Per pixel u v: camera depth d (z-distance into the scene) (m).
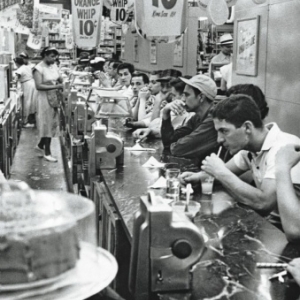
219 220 2.35
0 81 7.57
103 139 3.48
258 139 2.69
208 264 1.83
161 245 1.59
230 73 7.45
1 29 9.60
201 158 3.83
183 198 2.73
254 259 1.88
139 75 7.13
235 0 5.00
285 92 4.97
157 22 4.70
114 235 2.52
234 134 2.66
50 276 1.12
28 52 15.31
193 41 10.27
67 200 1.28
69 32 15.90
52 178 7.25
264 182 2.60
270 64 5.33
